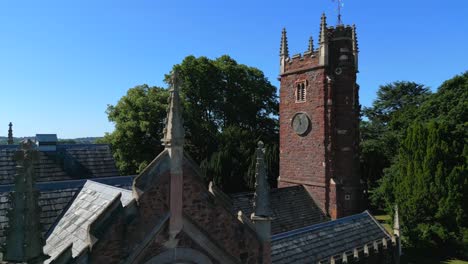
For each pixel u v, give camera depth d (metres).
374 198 48.28
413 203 34.94
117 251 8.71
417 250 35.31
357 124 31.92
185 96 57.84
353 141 31.19
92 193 12.41
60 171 22.22
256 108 65.62
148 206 9.31
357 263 18.34
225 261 10.80
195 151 55.59
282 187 33.03
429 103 47.97
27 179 7.35
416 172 35.56
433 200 34.34
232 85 63.06
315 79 31.36
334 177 30.52
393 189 39.75
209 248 10.47
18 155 7.34
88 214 10.74
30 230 7.25
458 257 34.00
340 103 31.03
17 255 7.14
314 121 31.48
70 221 11.25
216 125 62.09
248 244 11.28
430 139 35.09
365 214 23.28
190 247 10.20
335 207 30.03
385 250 20.34
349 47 31.17
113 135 47.56
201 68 59.03
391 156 53.34
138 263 9.17
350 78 31.06
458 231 33.62
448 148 35.38
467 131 39.44
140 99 48.16
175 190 9.73
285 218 28.17
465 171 33.97
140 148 48.28
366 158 56.53
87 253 8.28
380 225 22.75
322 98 30.72
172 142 9.73
